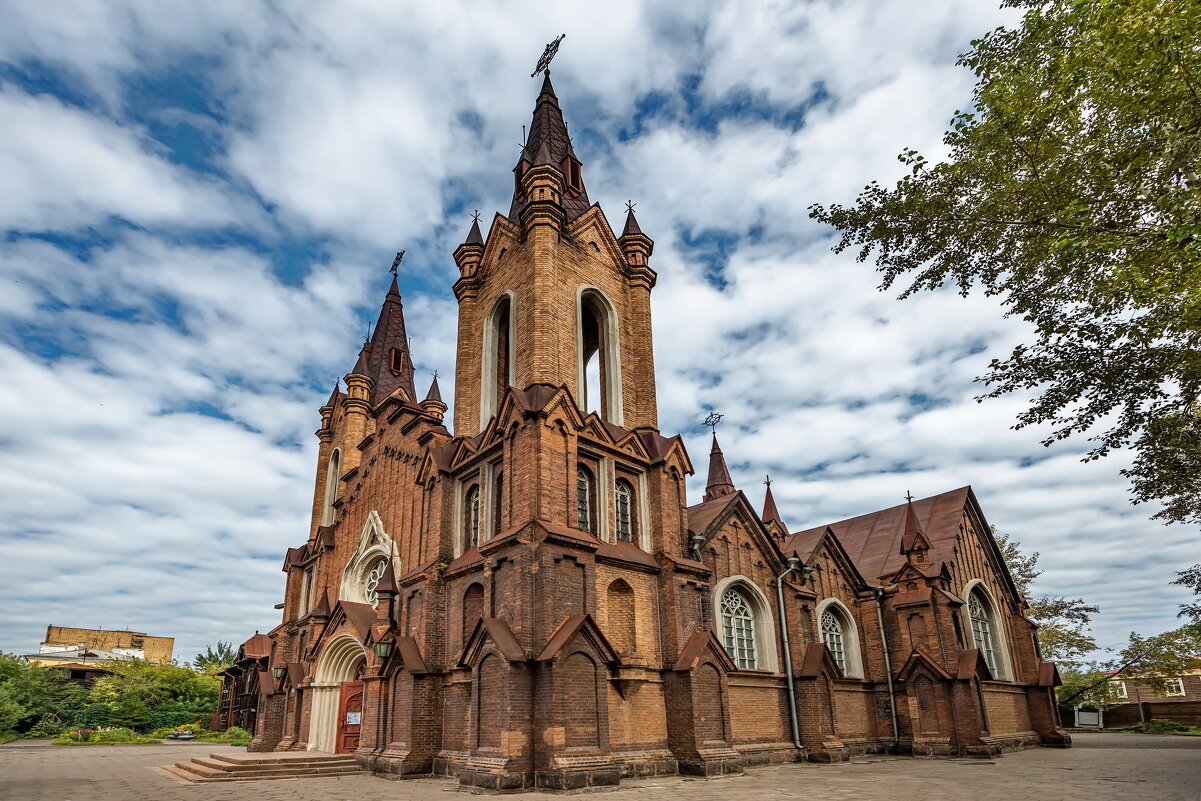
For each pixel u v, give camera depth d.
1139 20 12.38
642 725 22.62
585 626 21.09
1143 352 16.62
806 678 29.39
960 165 17.66
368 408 42.22
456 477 27.89
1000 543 62.00
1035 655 41.22
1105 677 57.75
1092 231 14.52
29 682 78.62
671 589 25.16
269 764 25.25
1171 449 18.88
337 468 43.56
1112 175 15.22
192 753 39.97
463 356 31.34
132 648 139.62
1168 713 55.66
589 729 20.25
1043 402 18.48
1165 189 14.05
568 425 24.56
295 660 38.12
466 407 30.27
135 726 72.62
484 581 23.19
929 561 37.12
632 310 31.62
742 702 27.06
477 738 20.64
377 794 19.11
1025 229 17.34
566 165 35.38
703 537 27.48
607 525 25.16
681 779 21.56
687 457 28.41
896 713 33.94
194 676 94.75
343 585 34.97
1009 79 16.28
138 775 26.44
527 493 22.88
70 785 22.44
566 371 27.16
